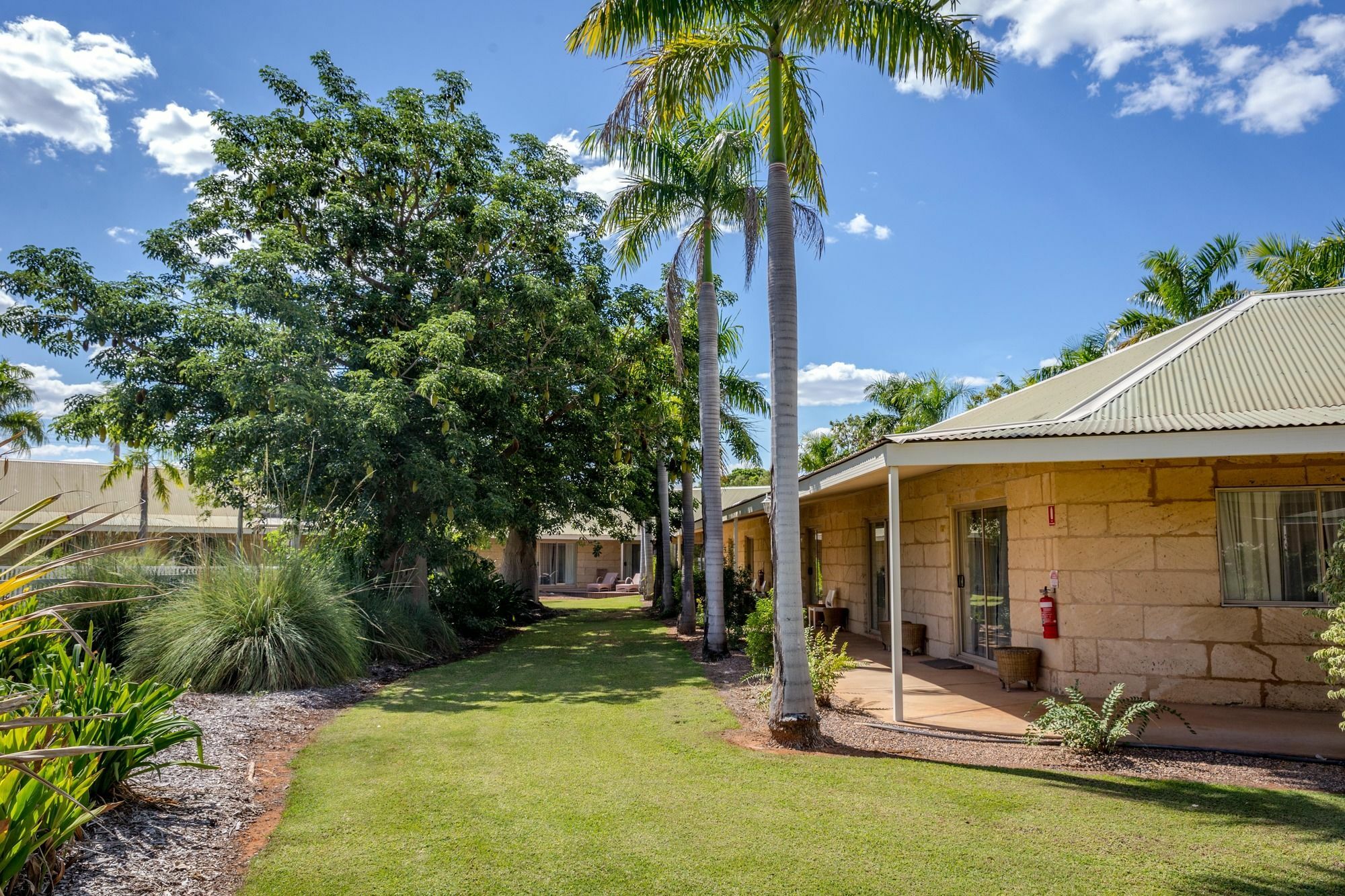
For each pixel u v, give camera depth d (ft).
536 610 77.41
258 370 39.75
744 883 14.02
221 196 50.75
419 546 46.96
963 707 28.66
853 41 27.20
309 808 17.97
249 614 32.09
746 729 26.35
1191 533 28.76
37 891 12.21
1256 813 17.42
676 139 44.62
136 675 30.73
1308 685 27.43
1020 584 32.99
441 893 13.67
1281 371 29.78
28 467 97.45
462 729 26.09
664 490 73.05
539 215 53.57
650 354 56.85
